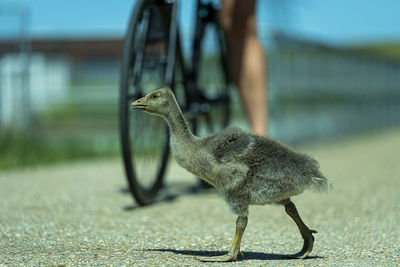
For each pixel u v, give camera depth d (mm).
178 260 4977
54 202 8383
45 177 11539
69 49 19266
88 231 6352
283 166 5090
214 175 5199
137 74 7785
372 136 28047
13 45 16844
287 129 19203
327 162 15227
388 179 11438
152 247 5582
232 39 9055
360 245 5684
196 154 5309
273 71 18234
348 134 26359
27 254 5098
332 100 24203
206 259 4949
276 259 5109
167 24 8344
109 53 19422
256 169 5109
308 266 4785
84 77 19359
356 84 27812
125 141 7391
